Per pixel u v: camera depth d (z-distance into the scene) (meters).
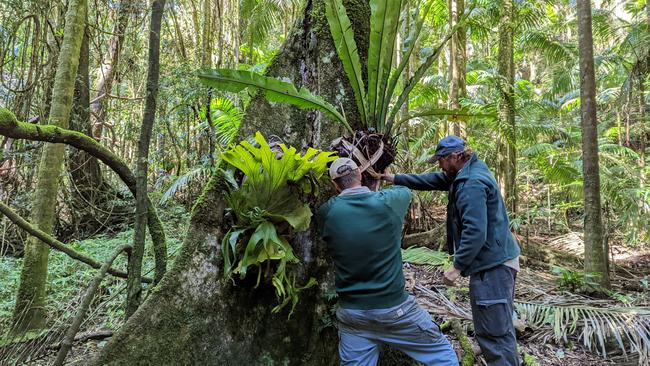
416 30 2.21
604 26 7.89
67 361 2.49
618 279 4.93
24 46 4.35
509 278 2.19
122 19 5.37
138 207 2.14
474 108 5.45
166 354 1.88
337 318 2.00
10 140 4.98
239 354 2.04
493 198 2.17
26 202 5.04
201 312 1.98
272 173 1.85
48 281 4.04
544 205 7.92
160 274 2.42
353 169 1.92
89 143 2.11
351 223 1.84
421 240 5.58
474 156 2.28
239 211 1.95
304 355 2.16
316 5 2.42
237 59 7.73
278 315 2.14
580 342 2.88
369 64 2.10
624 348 2.73
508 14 5.64
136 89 6.54
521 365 2.62
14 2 4.11
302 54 2.39
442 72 11.11
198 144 6.04
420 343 1.91
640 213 5.64
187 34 7.39
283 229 1.95
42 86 4.56
